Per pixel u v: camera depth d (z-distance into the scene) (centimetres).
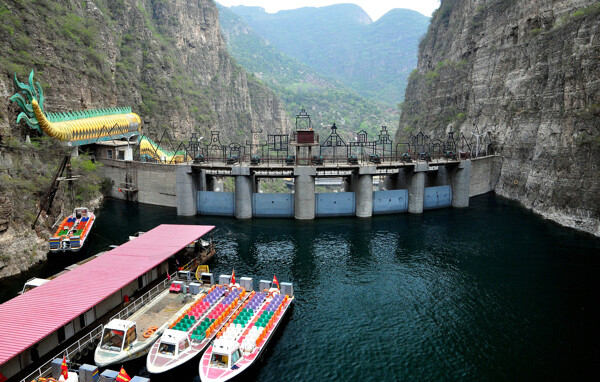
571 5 10669
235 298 5234
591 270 6588
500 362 4409
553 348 4634
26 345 3681
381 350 4631
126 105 16738
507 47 12675
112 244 7706
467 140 13688
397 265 6912
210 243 7431
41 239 7062
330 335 4906
